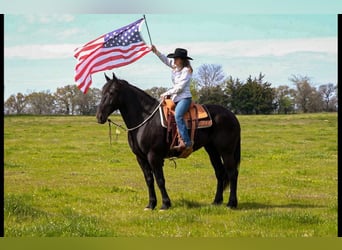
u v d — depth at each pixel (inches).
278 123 1644.9
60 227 297.7
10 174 582.6
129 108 365.1
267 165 667.4
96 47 386.6
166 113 357.7
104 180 542.9
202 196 434.3
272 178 551.8
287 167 646.5
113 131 1346.0
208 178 557.6
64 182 526.0
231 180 378.0
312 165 665.0
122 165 673.6
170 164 677.9
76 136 1185.4
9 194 431.2
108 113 360.8
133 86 368.5
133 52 387.5
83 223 312.5
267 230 305.6
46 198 426.6
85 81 381.7
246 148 896.9
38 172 601.6
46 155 780.6
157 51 382.0
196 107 369.4
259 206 389.7
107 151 846.5
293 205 394.9
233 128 375.6
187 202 398.3
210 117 369.7
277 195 442.3
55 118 2023.9
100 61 385.4
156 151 361.7
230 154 376.2
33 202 405.4
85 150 866.8
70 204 400.2
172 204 389.4
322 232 301.0
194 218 332.5
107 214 358.6
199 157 767.7
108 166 661.9
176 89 350.6
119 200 416.8
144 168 376.2
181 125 353.4
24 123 1694.1
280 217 325.1
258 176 568.1
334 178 551.5
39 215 345.1
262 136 1167.0
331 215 350.6
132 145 371.9
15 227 307.1
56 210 376.8
